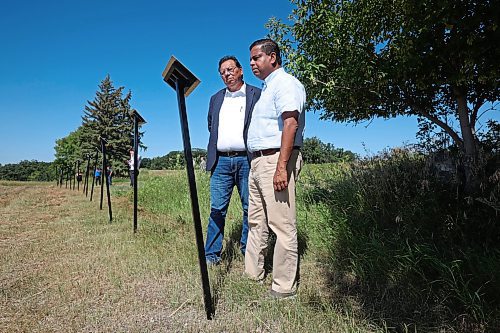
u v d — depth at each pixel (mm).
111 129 49719
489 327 2086
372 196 4164
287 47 4758
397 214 3619
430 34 3252
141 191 10023
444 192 3619
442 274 2605
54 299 2688
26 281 3061
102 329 2250
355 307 2492
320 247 3758
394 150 4723
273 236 4215
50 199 10391
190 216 6043
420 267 2852
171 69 2389
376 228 3699
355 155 5316
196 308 2533
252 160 2852
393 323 2240
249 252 3074
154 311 2498
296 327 2229
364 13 4047
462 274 2570
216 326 2277
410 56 3381
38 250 4035
